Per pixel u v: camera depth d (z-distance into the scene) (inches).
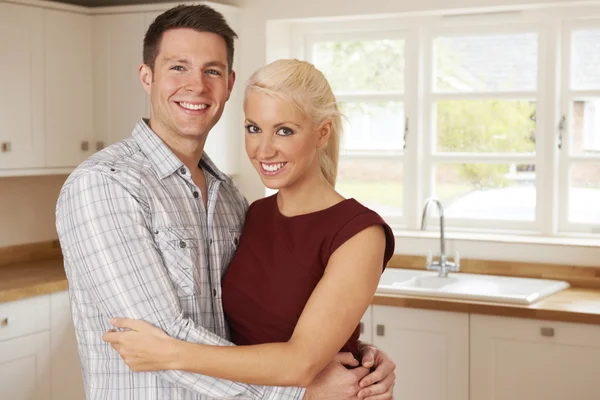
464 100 170.9
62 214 71.5
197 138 76.0
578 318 129.8
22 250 175.9
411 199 175.3
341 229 72.3
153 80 76.1
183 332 68.9
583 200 163.5
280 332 73.6
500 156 168.2
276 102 71.2
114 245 69.1
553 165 163.8
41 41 162.6
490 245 160.2
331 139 76.6
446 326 139.0
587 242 156.6
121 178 70.6
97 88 173.9
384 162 177.8
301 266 73.3
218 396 68.6
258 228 77.9
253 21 172.9
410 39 172.6
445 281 158.9
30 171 161.3
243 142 175.8
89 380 74.4
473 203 171.6
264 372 66.6
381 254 72.7
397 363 142.8
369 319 144.5
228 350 66.7
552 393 133.0
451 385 139.3
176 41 74.0
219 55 75.5
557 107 163.6
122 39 170.9
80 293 73.4
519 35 165.5
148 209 71.7
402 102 175.0
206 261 76.4
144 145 74.7
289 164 72.4
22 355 144.4
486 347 136.6
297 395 69.9
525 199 167.3
